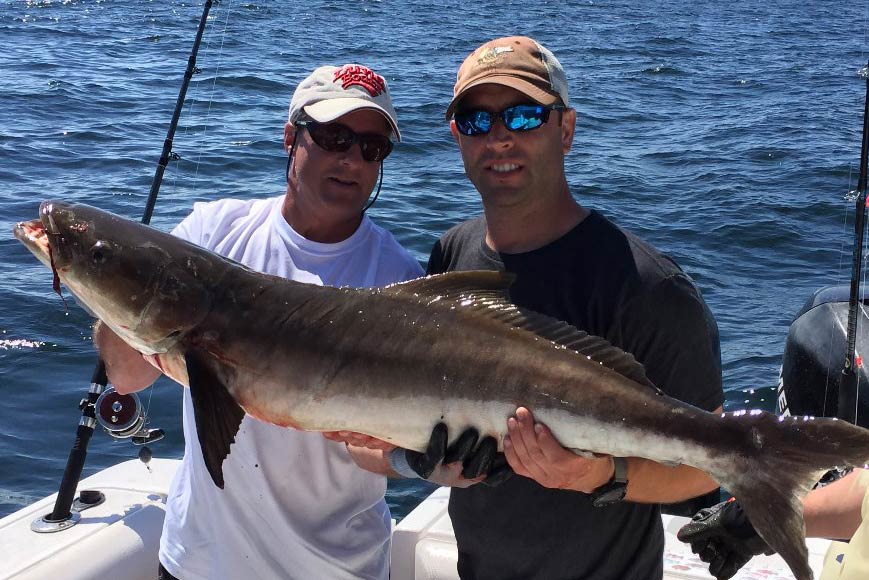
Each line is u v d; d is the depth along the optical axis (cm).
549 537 277
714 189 1222
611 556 277
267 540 304
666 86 2159
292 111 316
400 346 253
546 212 282
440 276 260
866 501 274
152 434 403
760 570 361
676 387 266
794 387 475
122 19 2875
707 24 3903
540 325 253
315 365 256
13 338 709
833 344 462
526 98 274
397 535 380
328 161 303
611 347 249
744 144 1504
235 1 3700
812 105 1903
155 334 267
